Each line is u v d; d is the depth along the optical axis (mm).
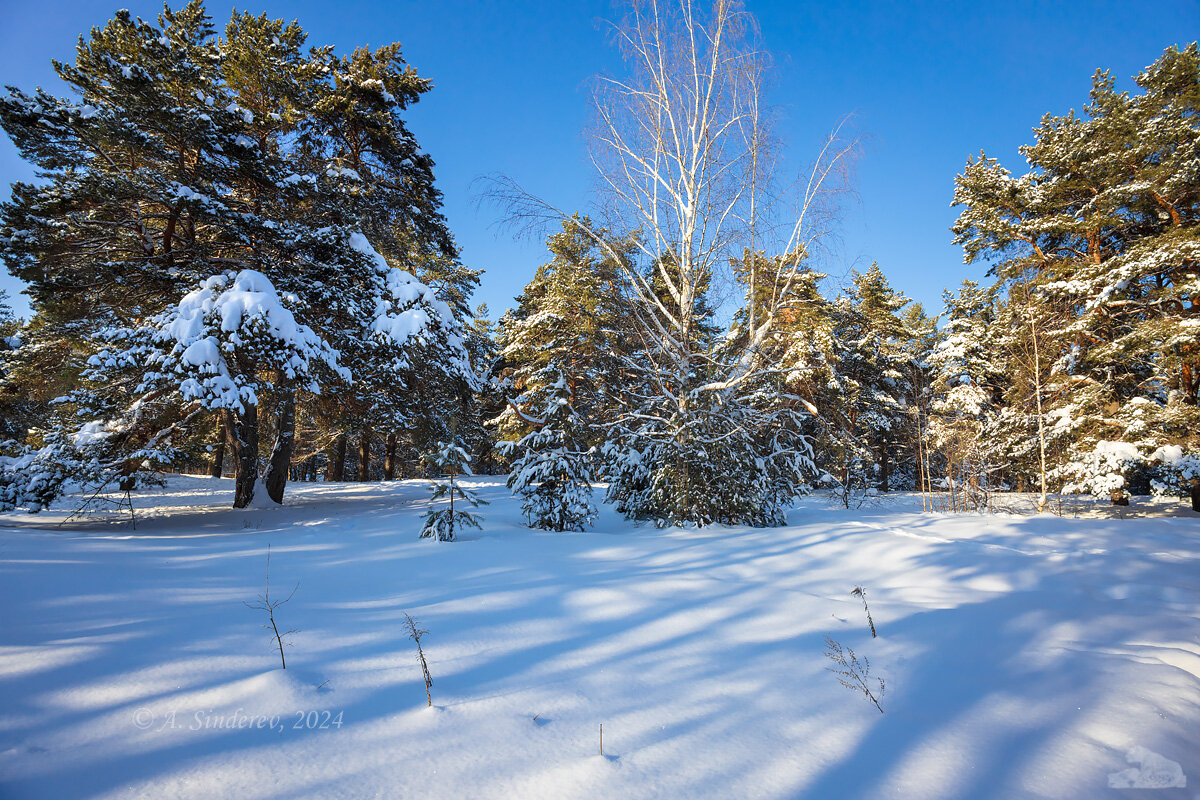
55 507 14906
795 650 4262
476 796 2336
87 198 13609
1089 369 21219
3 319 31812
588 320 18766
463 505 15969
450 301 26672
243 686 3248
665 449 11719
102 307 15469
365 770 2502
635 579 6430
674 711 3219
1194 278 17781
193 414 14906
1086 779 2535
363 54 18969
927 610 5340
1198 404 19094
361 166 19094
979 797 2402
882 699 3412
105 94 14531
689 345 12125
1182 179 17797
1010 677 3754
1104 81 20688
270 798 2264
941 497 22109
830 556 8023
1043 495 18609
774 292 11953
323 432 31984
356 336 16656
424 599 5441
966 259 24453
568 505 10977
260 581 6078
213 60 16516
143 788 2289
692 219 11508
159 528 11773
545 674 3707
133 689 3184
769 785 2475
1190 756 2727
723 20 11102
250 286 13102
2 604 4543
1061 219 20203
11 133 13352
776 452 13227
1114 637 4656
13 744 2557
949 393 27609
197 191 14594
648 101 11555
